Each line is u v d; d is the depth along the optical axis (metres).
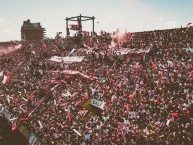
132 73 30.22
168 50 31.08
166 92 24.45
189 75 25.31
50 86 37.22
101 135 22.47
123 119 23.38
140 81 28.22
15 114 32.75
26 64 48.81
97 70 35.06
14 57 54.12
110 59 36.06
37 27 89.00
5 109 34.78
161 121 20.92
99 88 30.33
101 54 37.47
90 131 23.44
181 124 20.30
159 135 19.72
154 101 23.22
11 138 33.00
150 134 20.00
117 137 21.44
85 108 28.73
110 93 28.25
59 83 36.50
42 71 42.62
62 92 34.31
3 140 33.84
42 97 35.16
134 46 35.38
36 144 26.98
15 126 31.42
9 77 43.12
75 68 38.47
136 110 23.58
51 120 28.23
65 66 40.56
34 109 32.78
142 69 30.30
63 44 48.00
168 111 21.95
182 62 28.12
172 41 33.09
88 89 31.53
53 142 24.92
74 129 25.08
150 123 21.38
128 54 34.75
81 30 46.03
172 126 19.84
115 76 31.59
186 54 29.00
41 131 27.19
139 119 22.78
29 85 39.69
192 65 26.73
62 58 43.25
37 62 46.00
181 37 32.62
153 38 35.41
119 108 25.08
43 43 52.97
